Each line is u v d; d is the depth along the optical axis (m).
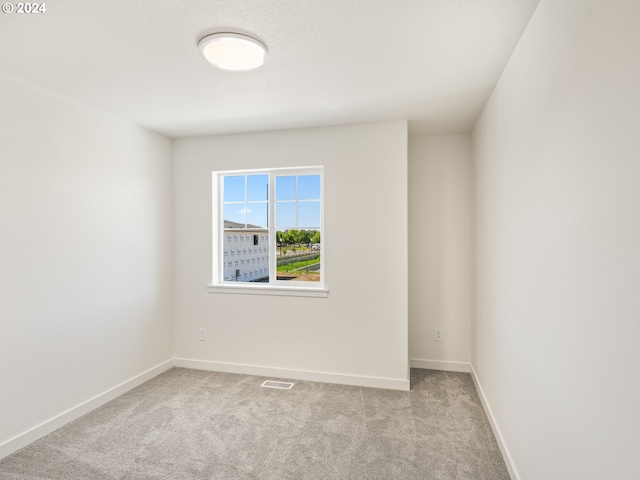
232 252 3.49
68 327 2.36
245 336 3.25
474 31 1.62
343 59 1.87
